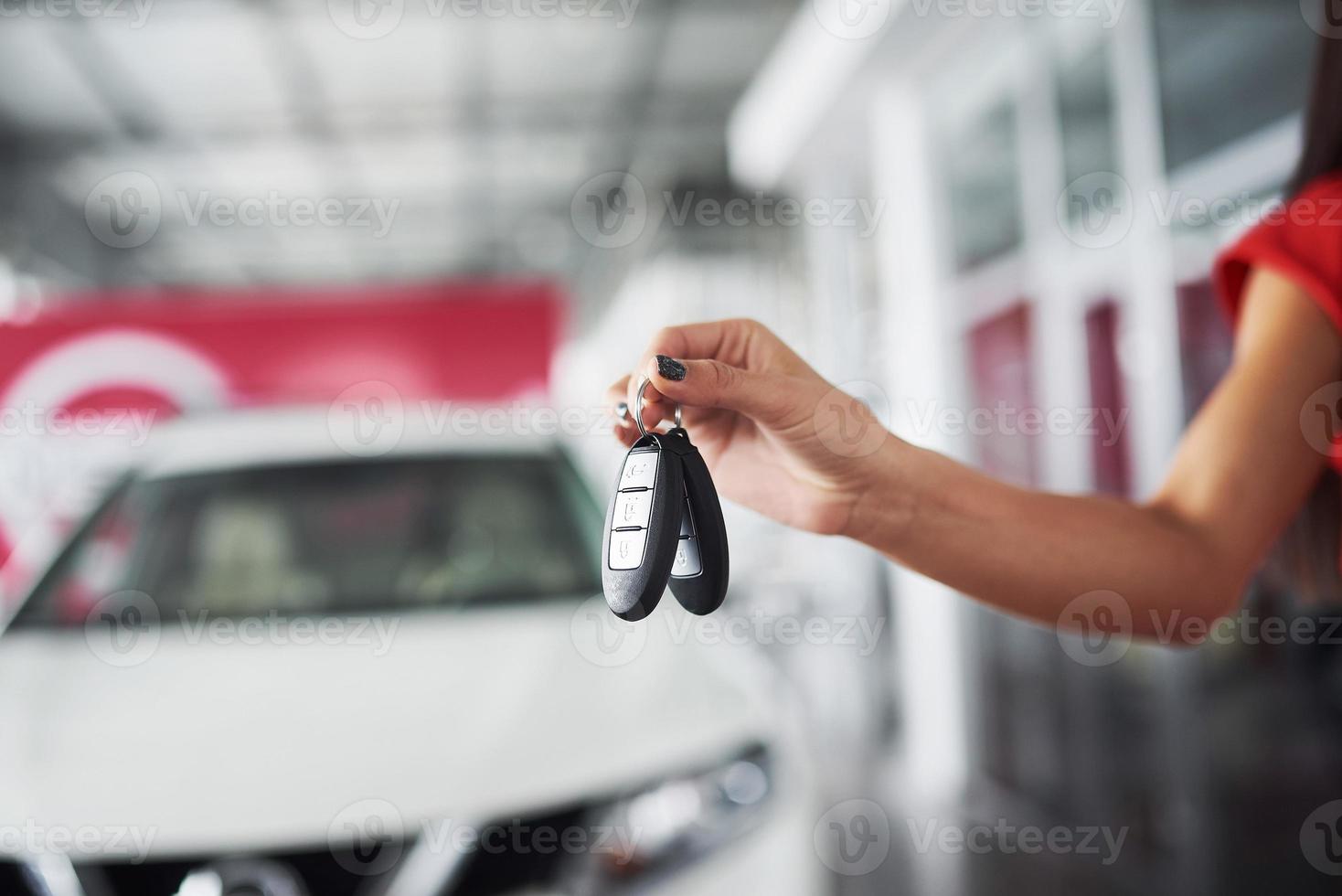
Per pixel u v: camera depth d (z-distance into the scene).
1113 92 3.42
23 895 1.21
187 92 7.34
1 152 8.23
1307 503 0.86
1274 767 3.13
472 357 5.55
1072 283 3.61
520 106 7.97
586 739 1.42
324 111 7.83
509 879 1.28
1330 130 0.73
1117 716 3.48
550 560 2.09
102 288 10.79
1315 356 0.69
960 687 3.98
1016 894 2.70
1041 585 0.69
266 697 1.50
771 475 0.73
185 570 2.06
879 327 4.88
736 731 1.52
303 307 5.43
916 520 0.69
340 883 1.23
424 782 1.31
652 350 0.69
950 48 3.90
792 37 4.67
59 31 6.29
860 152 5.00
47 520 3.83
